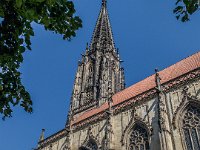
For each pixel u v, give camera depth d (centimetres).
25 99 2264
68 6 2080
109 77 10269
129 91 7981
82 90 10388
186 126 5350
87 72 11188
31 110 2297
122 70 11450
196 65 6594
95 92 9938
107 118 6544
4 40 2052
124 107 6581
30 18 1856
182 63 7300
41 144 7912
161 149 5066
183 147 5103
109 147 5941
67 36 2161
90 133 6800
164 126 5300
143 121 5950
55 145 7519
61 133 7650
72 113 9581
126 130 6141
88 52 12000
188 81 5784
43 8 1919
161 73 7525
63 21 2108
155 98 6131
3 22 1986
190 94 5556
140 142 5819
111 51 11750
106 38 12688
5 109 2181
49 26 2078
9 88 2181
